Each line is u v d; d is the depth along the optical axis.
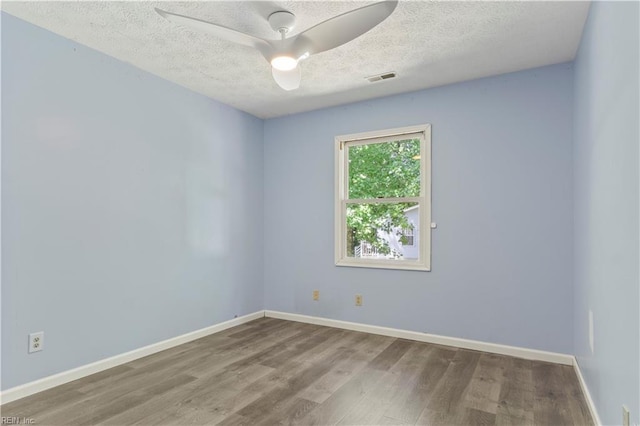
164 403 2.24
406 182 3.70
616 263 1.55
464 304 3.30
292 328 3.93
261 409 2.17
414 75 3.20
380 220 3.84
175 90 3.38
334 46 2.16
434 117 3.47
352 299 3.89
